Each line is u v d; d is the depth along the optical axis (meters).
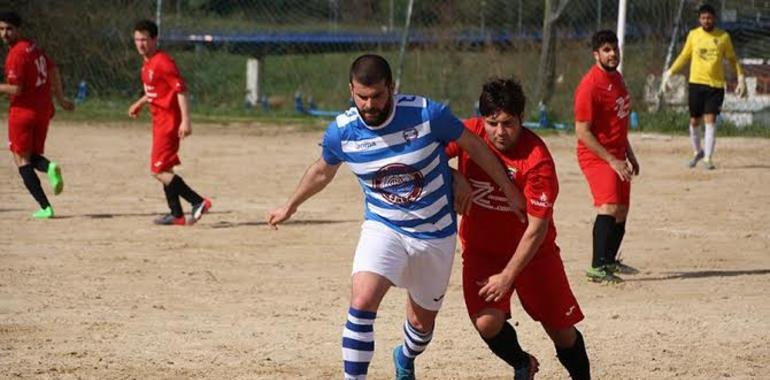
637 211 37.34
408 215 16.09
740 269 28.50
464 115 63.31
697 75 46.81
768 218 36.16
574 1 70.00
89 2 70.12
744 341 21.42
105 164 47.12
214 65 72.31
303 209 37.16
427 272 16.42
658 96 61.66
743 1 65.56
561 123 61.03
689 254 30.39
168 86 33.25
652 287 26.34
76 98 68.56
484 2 71.69
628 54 64.44
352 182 43.59
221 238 31.78
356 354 15.88
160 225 33.78
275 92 71.62
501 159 16.25
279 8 82.12
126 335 21.20
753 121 60.12
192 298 24.52
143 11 72.50
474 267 16.91
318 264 28.42
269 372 18.91
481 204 16.53
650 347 20.92
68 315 22.66
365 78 15.32
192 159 49.06
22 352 19.86
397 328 22.20
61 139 54.66
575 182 43.59
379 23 82.62
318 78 73.12
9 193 39.84
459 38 67.12
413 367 17.75
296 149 52.75
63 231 32.50
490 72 64.88
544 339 21.61
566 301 16.94
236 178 44.06
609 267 26.75
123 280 26.14
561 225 34.66
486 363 19.73
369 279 15.98
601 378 18.94
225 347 20.48
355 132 15.92
